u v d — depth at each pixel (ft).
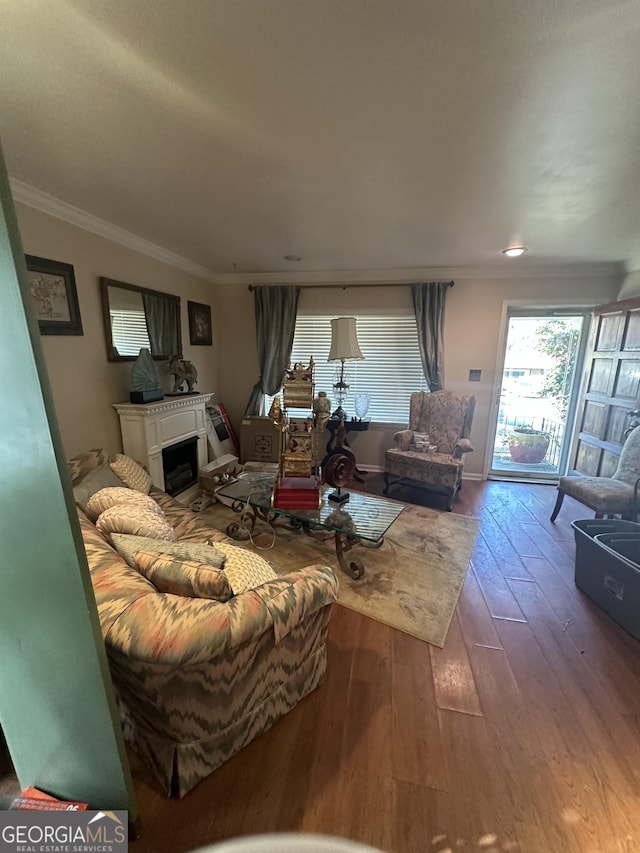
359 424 14.28
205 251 11.45
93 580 3.87
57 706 3.31
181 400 11.21
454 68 3.82
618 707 5.08
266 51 3.64
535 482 14.40
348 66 3.83
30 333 2.35
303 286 14.71
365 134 5.10
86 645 2.98
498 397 14.03
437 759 4.36
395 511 8.39
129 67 3.88
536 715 4.93
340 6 3.13
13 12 3.18
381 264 12.94
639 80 3.93
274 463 14.51
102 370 9.36
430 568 8.46
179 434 11.33
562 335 13.80
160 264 11.55
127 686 3.65
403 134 5.08
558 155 5.55
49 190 7.14
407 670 5.63
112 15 3.24
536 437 14.92
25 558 2.89
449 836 3.67
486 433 14.34
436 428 13.73
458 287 13.56
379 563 8.63
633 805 3.93
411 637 6.31
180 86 4.17
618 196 6.99
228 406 16.46
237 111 4.62
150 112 4.66
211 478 12.25
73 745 3.42
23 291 2.29
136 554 4.31
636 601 6.30
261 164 5.98
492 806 3.91
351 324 11.84
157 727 3.76
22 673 3.29
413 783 4.11
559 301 12.95
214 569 3.92
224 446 15.03
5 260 2.26
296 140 5.28
